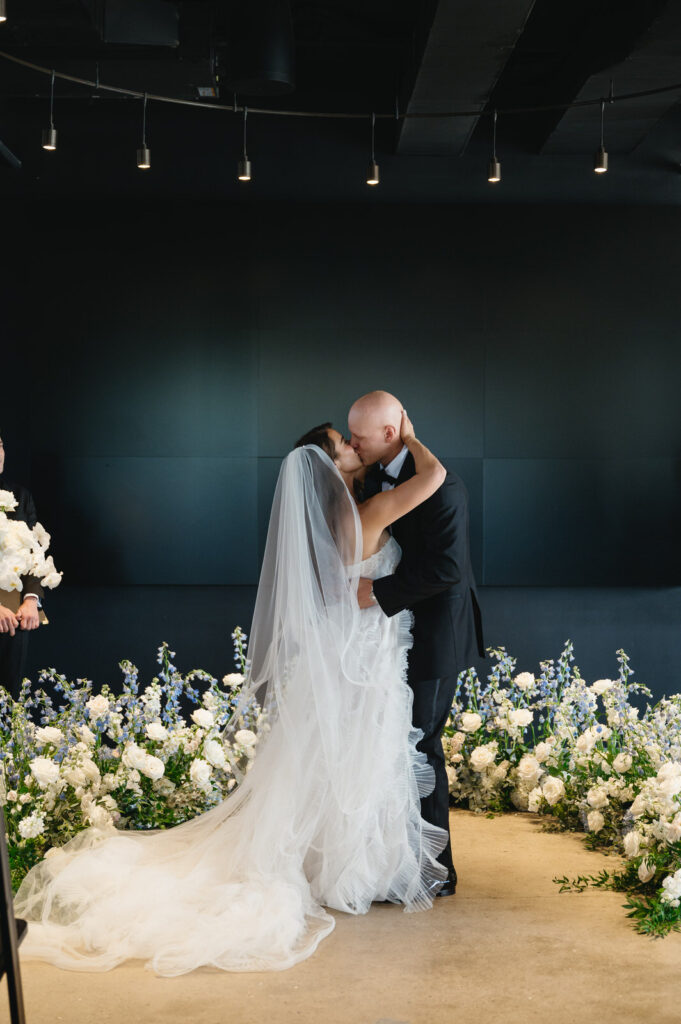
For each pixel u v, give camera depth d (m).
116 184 6.49
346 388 6.55
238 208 6.52
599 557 6.55
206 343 6.52
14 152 6.45
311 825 3.10
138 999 2.52
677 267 6.57
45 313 6.48
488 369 6.57
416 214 6.54
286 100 6.50
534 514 6.55
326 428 3.36
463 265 6.56
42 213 6.48
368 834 3.12
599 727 4.18
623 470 6.55
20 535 2.08
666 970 2.69
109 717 3.80
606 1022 2.39
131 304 6.51
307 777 3.11
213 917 2.85
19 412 6.51
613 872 3.46
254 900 2.90
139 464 6.50
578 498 6.55
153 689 3.92
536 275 6.57
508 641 6.61
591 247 6.57
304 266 6.54
